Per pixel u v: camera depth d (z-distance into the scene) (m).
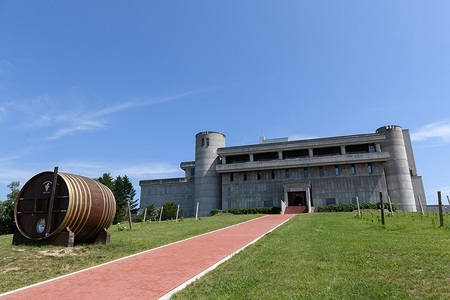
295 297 6.16
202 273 8.54
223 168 56.22
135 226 27.31
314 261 9.30
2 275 9.24
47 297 6.99
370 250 10.70
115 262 10.76
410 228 16.97
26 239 14.89
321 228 18.36
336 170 51.78
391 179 50.69
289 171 53.97
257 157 58.38
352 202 49.59
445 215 25.08
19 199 15.45
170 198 62.00
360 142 51.88
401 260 9.05
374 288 6.59
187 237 17.02
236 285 7.10
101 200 15.61
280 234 16.14
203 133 60.31
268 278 7.60
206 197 56.94
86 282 8.19
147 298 6.77
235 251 11.96
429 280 7.09
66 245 13.95
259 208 50.47
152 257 11.49
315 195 51.50
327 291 6.45
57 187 15.04
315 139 54.00
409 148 61.06
